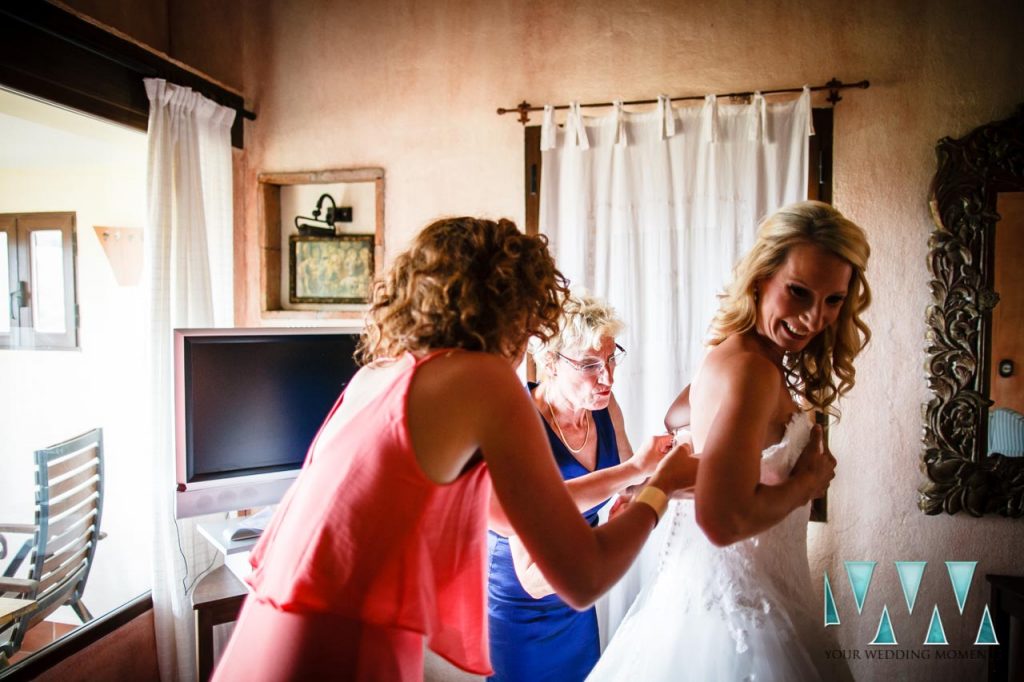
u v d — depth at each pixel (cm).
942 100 208
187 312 219
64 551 205
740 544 104
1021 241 202
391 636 84
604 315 157
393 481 81
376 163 249
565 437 170
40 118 199
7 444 198
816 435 101
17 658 187
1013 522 210
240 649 88
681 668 102
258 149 259
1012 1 204
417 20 244
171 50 261
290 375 187
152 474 208
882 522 217
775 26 217
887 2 210
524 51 235
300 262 258
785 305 95
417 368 84
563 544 80
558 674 161
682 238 221
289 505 93
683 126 220
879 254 213
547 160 229
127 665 209
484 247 87
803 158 212
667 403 222
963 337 205
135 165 232
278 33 256
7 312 198
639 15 226
